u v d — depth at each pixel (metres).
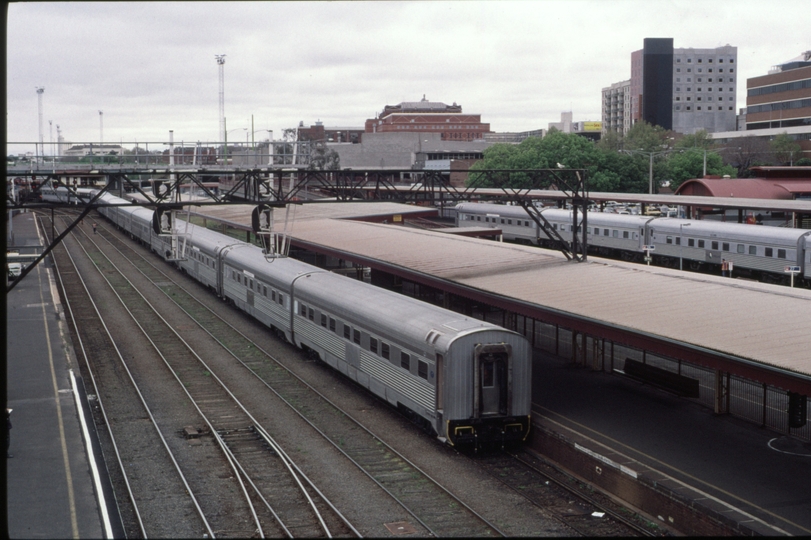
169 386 30.23
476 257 36.78
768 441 22.00
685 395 26.23
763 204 55.47
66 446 21.59
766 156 124.88
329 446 23.22
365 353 27.47
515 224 74.56
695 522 16.94
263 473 21.08
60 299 50.00
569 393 27.36
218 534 17.33
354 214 62.06
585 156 107.44
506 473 21.16
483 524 17.67
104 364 33.81
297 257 64.12
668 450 21.20
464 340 22.11
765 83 136.75
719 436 22.47
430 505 18.80
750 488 18.45
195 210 73.88
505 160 109.06
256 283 40.62
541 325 39.69
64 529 16.52
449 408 22.11
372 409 26.97
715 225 54.59
